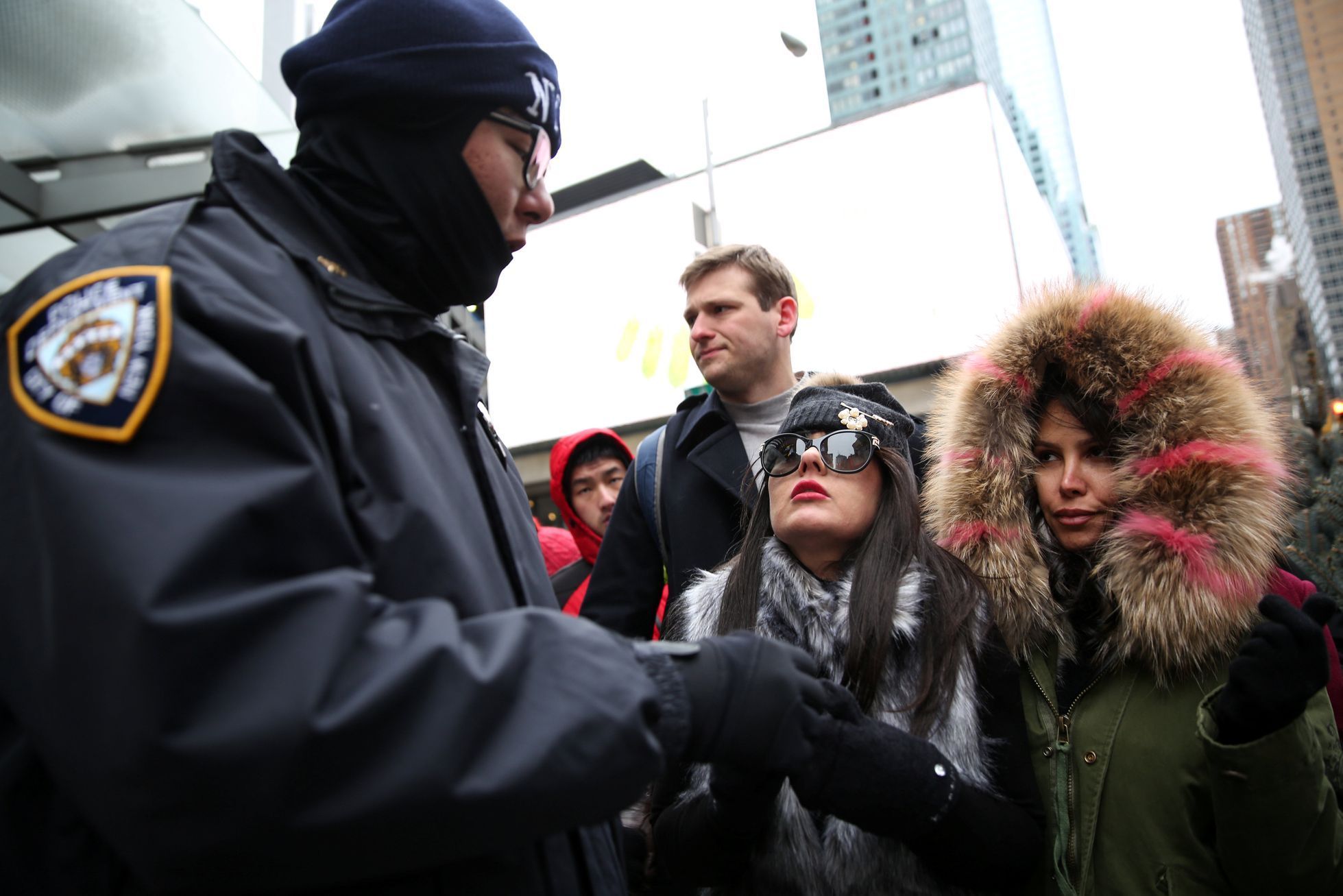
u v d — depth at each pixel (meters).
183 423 0.66
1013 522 1.62
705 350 2.50
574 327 19.64
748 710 0.84
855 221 16.64
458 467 0.96
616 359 19.12
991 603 1.55
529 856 0.86
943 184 15.96
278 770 0.58
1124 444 1.58
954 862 1.25
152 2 2.79
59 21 2.67
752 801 1.20
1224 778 1.23
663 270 18.80
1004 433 1.67
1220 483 1.46
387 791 0.60
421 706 0.63
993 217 15.56
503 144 1.05
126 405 0.65
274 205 0.94
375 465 0.83
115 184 2.88
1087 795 1.43
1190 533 1.45
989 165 15.66
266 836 0.58
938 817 1.19
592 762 0.66
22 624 0.62
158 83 2.97
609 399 19.11
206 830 0.58
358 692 0.62
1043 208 20.89
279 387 0.73
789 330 2.65
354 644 0.64
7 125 2.80
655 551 2.50
